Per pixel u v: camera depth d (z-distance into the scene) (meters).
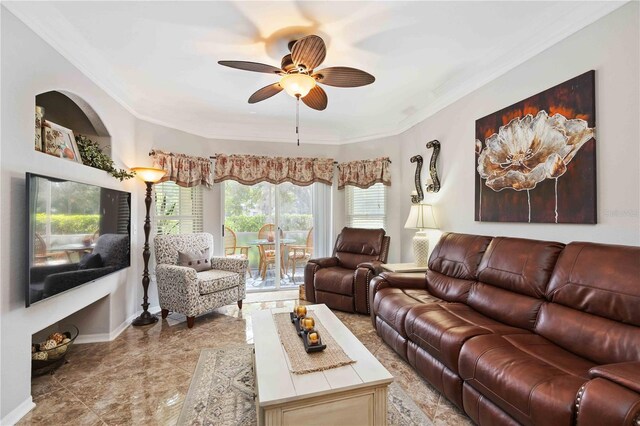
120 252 2.96
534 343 1.67
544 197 2.21
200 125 4.28
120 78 2.96
